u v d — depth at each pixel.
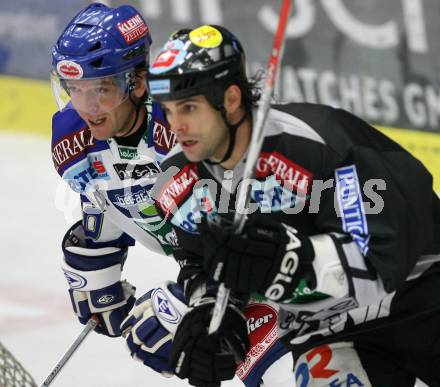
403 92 20.69
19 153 21.89
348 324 7.90
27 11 23.89
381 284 7.40
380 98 20.92
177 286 8.93
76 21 9.24
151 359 8.95
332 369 7.79
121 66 9.01
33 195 19.27
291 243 7.30
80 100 9.03
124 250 10.59
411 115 20.61
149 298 9.11
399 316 7.80
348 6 21.02
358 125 7.89
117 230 10.35
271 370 9.30
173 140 9.28
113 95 9.01
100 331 10.66
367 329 7.84
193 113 7.38
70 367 12.20
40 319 13.73
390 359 7.94
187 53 7.30
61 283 15.04
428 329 7.87
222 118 7.47
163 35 22.67
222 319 8.01
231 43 7.47
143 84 9.28
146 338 8.90
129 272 15.04
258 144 7.18
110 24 9.12
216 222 7.41
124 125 9.27
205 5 22.33
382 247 7.27
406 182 7.53
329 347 7.93
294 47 21.45
